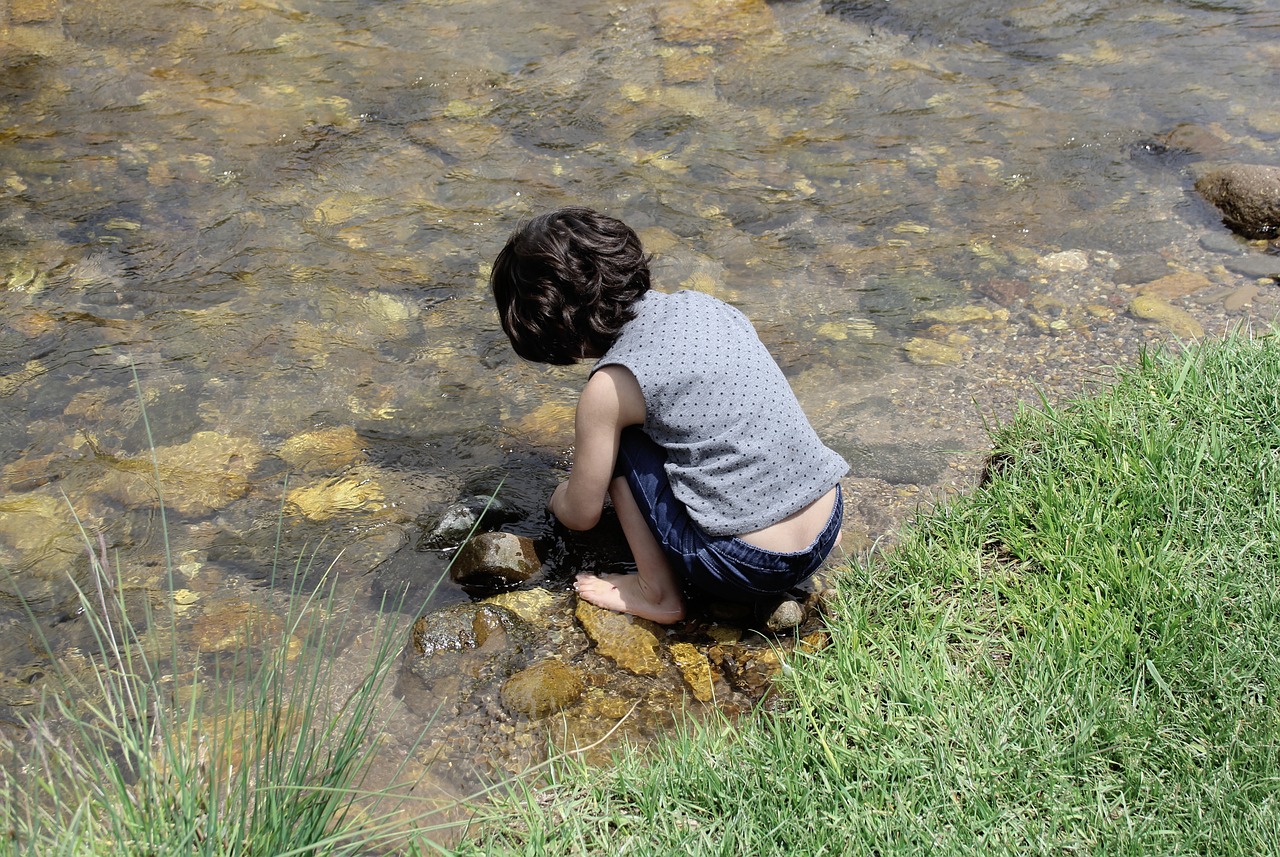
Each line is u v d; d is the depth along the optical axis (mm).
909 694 2438
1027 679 2463
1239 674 2406
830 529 2711
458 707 2582
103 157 4746
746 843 2152
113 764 2037
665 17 6066
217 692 2291
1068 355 3734
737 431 2623
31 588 2910
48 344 3766
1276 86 5379
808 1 6176
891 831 2164
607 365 2680
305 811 2061
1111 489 2953
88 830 1887
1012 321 3941
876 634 2670
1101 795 2193
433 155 4891
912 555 2877
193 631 2789
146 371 3678
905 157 4957
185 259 4211
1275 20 5988
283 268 4195
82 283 4055
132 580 2943
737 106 5328
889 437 3430
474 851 2166
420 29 5875
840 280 4207
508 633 2768
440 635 2732
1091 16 6105
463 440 3457
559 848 2178
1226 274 4105
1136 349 3725
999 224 4496
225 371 3699
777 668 2688
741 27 5988
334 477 3297
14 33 5586
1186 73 5523
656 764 2377
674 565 2756
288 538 3080
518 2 6176
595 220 2770
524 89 5402
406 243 4355
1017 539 2875
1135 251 4285
